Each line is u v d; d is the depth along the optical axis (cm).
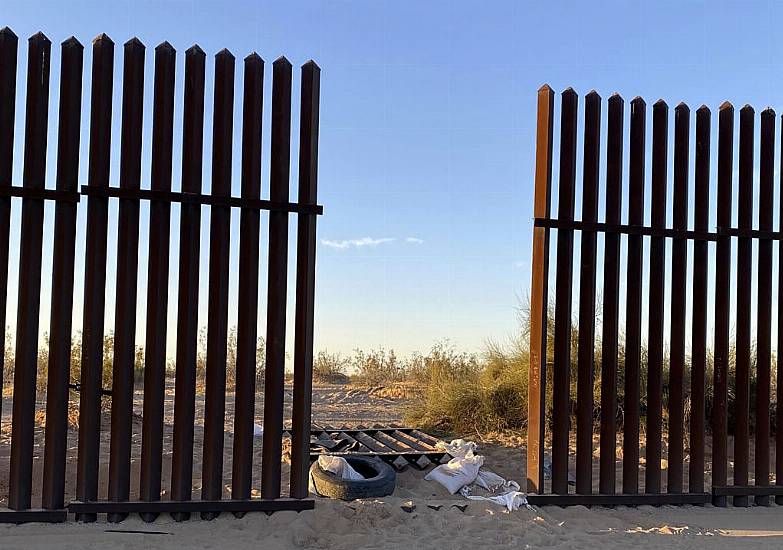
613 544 573
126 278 592
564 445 680
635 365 697
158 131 601
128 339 593
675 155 717
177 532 566
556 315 684
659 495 694
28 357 580
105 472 707
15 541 535
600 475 691
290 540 557
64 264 583
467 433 1042
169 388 1430
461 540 562
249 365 612
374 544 554
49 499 580
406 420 1115
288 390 1555
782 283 740
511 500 650
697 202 723
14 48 590
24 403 579
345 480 648
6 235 582
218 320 608
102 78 593
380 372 1916
